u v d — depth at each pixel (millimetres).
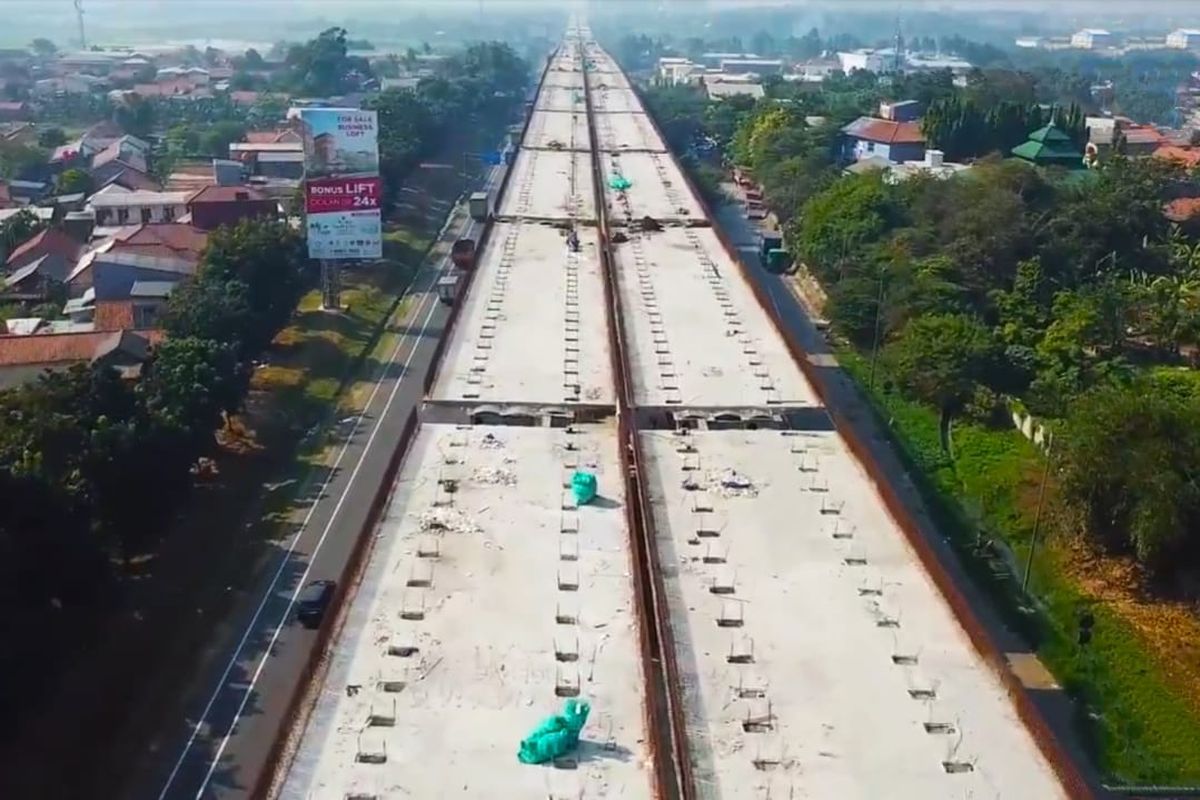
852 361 67500
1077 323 60562
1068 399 53844
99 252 74312
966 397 58750
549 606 28797
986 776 23406
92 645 38500
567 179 80875
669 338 47875
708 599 29406
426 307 77500
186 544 46156
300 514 49094
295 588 43500
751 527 33125
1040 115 105000
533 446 37969
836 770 23469
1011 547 47906
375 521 32344
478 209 95562
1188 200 86500
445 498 34188
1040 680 39531
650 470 36500
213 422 49250
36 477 36594
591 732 24359
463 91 147875
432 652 26812
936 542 48156
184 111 149375
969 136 103375
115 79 193375
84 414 43781
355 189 67000
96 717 35938
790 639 27797
